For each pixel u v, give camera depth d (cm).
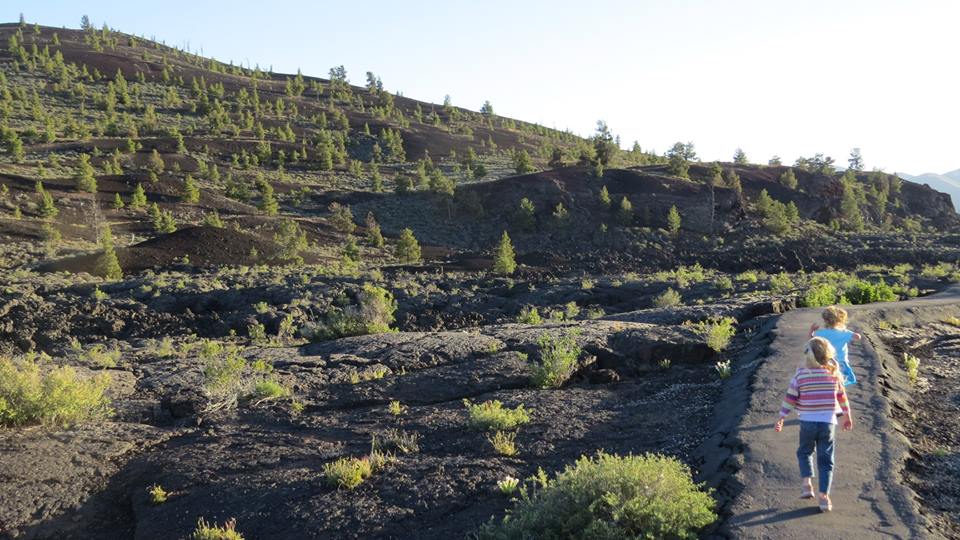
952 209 10212
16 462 994
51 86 13700
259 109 14400
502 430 1032
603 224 7631
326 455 1007
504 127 17362
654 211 7956
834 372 612
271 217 7644
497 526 657
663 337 1533
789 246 6950
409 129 14488
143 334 3316
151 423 1295
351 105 16975
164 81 15812
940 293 2600
